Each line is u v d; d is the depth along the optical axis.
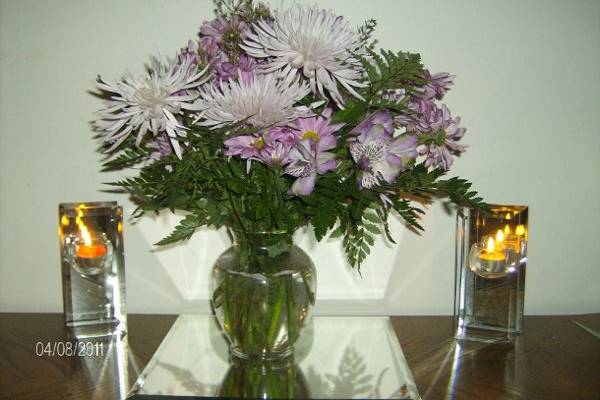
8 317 1.03
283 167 0.74
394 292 1.05
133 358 0.88
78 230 0.94
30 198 1.04
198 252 1.04
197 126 0.73
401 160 0.73
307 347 0.88
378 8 0.98
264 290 0.80
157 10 0.99
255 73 0.73
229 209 0.79
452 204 1.02
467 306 0.94
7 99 1.01
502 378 0.82
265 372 0.81
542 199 1.03
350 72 0.75
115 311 0.95
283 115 0.71
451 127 0.80
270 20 0.79
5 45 1.00
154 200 0.77
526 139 1.01
